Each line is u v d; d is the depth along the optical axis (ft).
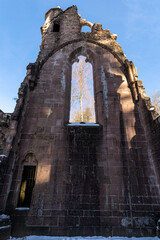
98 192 23.88
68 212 22.44
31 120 30.25
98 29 45.27
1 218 20.43
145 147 27.68
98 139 28.40
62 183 24.44
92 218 22.06
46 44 41.34
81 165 25.94
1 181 21.81
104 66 37.65
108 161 26.30
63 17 48.96
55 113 31.30
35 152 26.99
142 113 30.58
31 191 24.75
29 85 33.73
